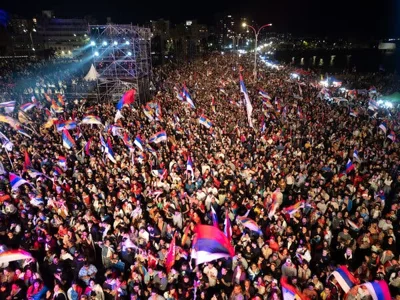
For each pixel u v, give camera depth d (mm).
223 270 8406
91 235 10180
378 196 11773
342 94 35156
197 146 16422
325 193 11648
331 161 14523
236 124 21453
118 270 8984
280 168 14367
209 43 151875
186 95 24281
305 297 7098
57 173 13750
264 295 7605
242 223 9570
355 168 14141
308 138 18344
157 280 8320
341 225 10398
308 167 14539
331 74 64625
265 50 139500
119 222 10297
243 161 14711
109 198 11633
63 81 33031
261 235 9297
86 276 8680
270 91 34000
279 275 8398
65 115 22375
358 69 90188
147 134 18969
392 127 21062
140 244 9375
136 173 13422
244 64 64562
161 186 12602
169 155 16078
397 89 42844
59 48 110438
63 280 8742
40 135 19156
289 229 9656
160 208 11336
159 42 84250
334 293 7535
